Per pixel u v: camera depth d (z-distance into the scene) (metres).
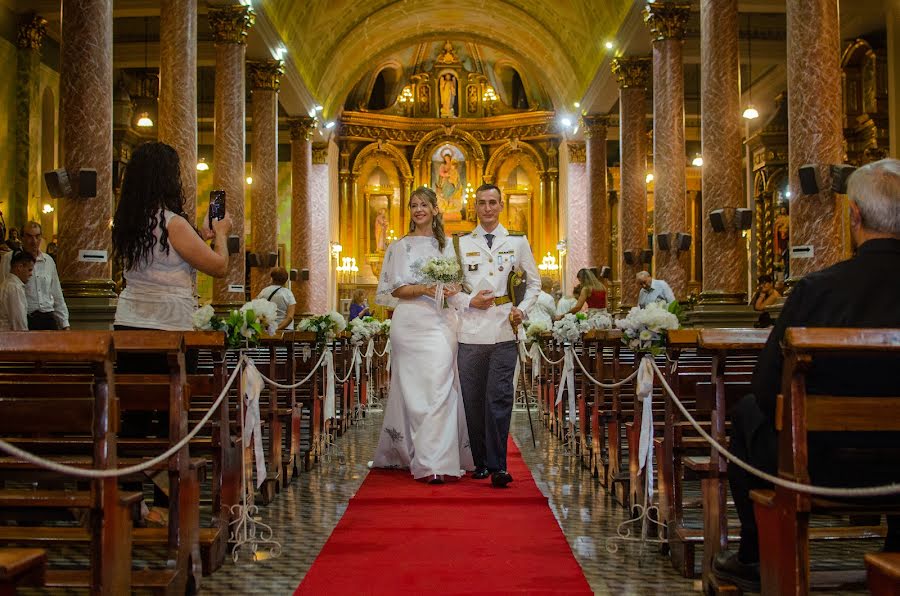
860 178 3.36
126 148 25.03
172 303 4.98
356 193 33.22
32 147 17.78
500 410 7.13
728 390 4.73
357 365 13.18
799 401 3.08
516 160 33.69
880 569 2.60
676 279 16.36
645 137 20.61
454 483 7.27
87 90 10.79
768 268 24.55
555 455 9.33
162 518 5.24
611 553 5.11
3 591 2.49
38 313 9.93
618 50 20.59
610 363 7.79
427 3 26.08
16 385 4.04
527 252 7.59
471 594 4.17
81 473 2.84
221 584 4.46
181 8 13.50
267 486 6.55
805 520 3.08
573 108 27.84
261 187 20.48
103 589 3.29
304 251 25.48
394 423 7.94
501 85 34.12
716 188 13.95
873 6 17.80
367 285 32.94
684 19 16.70
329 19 24.09
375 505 6.41
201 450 5.02
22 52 17.72
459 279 7.37
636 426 6.05
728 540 4.38
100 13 10.89
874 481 3.22
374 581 4.38
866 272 3.29
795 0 11.12
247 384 5.49
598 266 25.12
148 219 4.92
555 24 25.42
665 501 5.05
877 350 2.99
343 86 29.02
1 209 17.20
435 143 33.69
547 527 5.63
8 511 4.31
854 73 19.56
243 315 5.89
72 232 10.71
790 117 11.22
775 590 3.29
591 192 25.38
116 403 3.36
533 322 12.28
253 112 20.58
